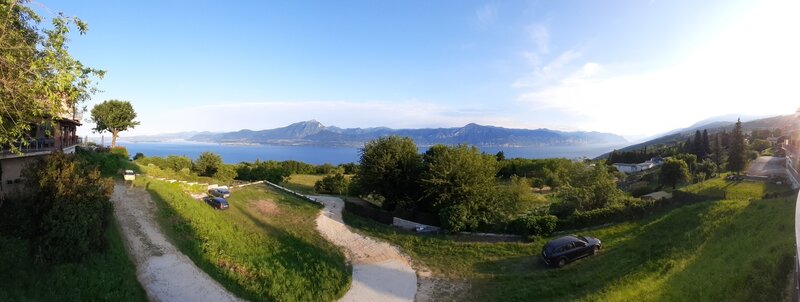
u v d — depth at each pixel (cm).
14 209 1761
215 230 2427
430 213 3684
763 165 6881
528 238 2747
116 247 1845
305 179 7206
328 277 2142
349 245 2778
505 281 2094
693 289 1343
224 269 1975
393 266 2414
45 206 1677
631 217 2902
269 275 2023
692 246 1914
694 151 9888
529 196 4006
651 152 12500
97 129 5144
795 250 1282
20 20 1148
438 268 2375
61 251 1568
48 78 1102
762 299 1098
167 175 3944
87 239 1656
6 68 1102
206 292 1745
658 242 2175
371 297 1997
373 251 2677
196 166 5838
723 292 1233
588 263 2152
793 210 1806
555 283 1945
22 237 1647
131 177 2919
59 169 1778
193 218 2470
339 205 4106
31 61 1108
